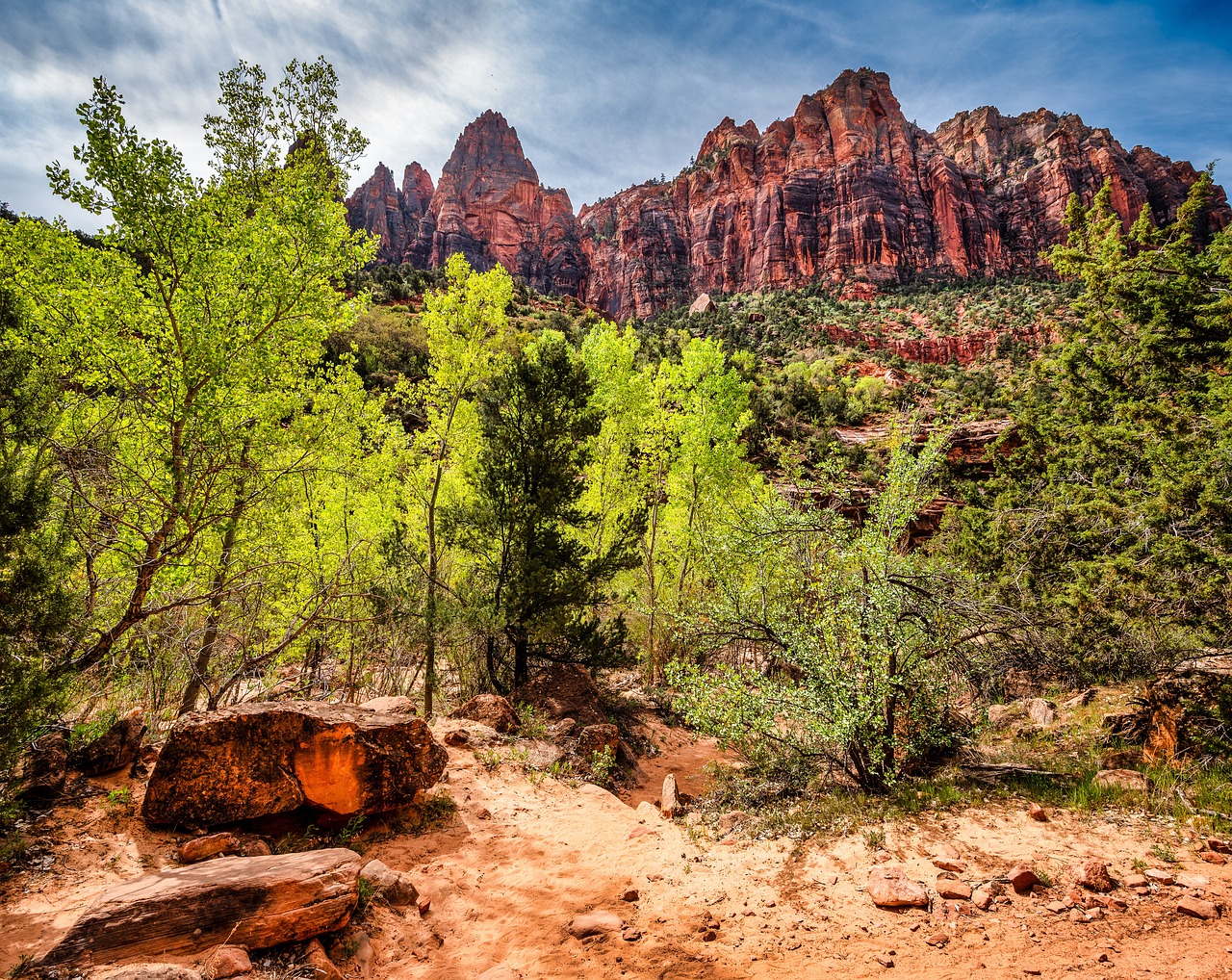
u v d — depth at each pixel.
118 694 8.77
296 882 4.22
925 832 5.89
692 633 9.27
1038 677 12.17
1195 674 7.55
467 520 13.79
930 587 7.76
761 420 42.91
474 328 13.59
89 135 6.81
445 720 10.23
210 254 7.75
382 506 13.62
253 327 8.33
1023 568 13.31
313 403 11.41
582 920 4.76
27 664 5.09
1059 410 17.88
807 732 8.41
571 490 14.23
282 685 11.70
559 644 14.72
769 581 8.73
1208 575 8.45
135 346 7.89
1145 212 13.84
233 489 9.20
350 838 6.01
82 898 4.29
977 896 4.54
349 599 11.44
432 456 14.01
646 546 18.58
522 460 13.66
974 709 8.17
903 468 8.02
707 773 11.93
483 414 14.06
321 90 8.74
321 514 12.23
